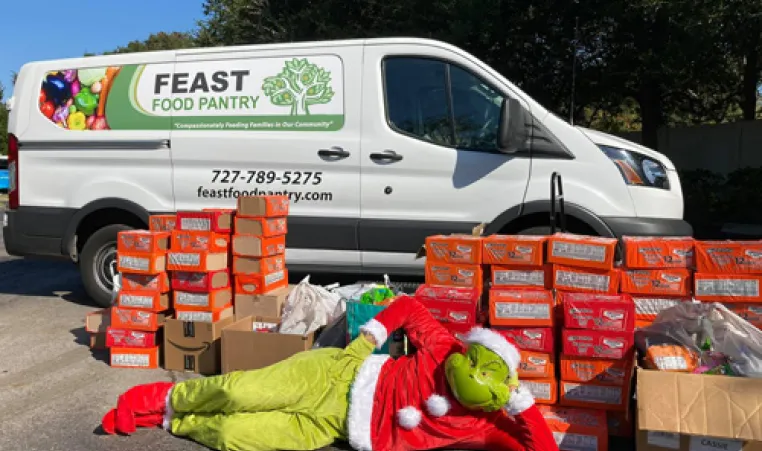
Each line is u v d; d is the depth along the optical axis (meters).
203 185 5.77
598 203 4.87
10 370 4.57
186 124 5.82
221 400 3.23
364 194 5.41
